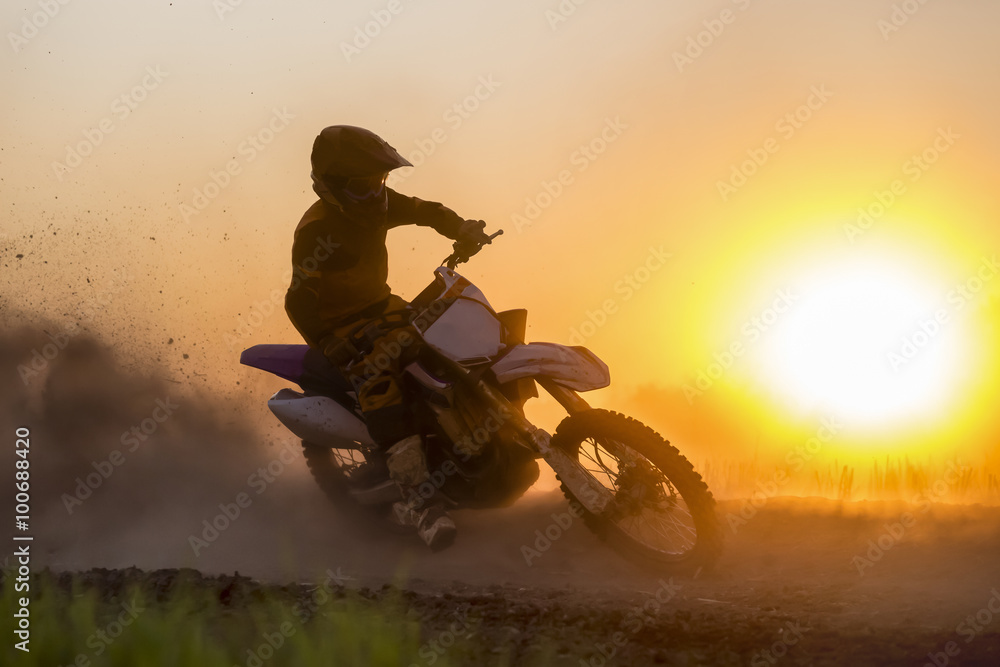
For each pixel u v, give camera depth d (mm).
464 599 14477
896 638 12789
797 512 22500
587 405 18078
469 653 11602
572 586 17438
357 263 19750
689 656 11922
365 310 19906
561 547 20594
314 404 21297
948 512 21406
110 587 14383
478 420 18203
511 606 14164
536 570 19281
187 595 12734
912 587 16281
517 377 17656
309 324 18984
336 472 22953
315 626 11891
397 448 18812
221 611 12930
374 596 14336
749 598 15672
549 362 17656
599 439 17688
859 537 20281
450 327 18312
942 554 18500
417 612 13570
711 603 15234
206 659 10266
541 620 13484
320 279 19297
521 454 18312
